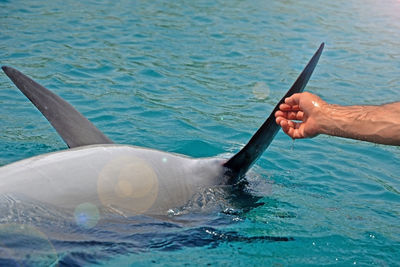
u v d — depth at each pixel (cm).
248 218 417
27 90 429
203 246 373
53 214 346
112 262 336
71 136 424
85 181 372
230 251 374
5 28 998
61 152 393
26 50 883
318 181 526
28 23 1049
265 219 421
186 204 402
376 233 424
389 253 396
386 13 1466
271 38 1124
